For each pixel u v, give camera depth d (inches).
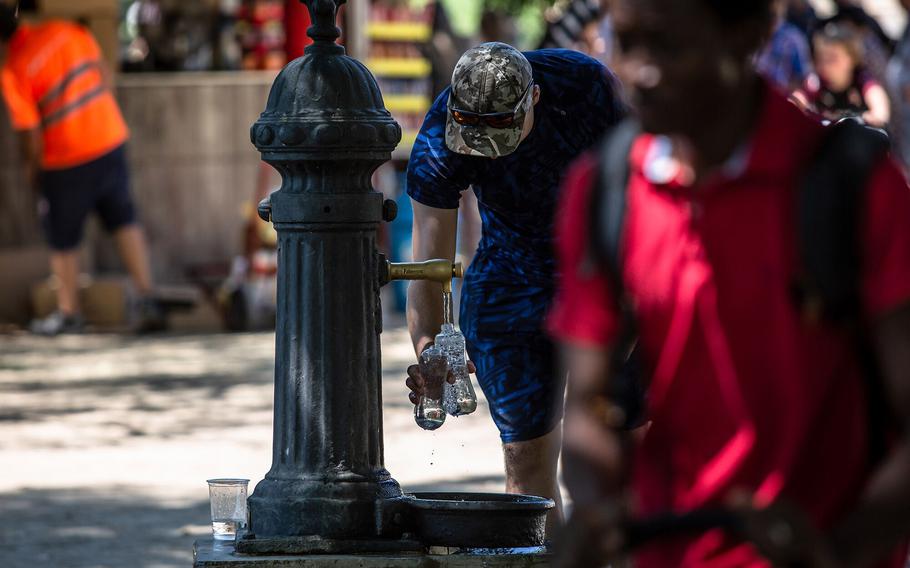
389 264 401.7
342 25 1338.6
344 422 394.9
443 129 408.2
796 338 206.8
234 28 1315.2
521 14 1528.1
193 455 709.9
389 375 949.8
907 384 202.4
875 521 202.5
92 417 811.4
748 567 215.6
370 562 382.3
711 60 203.2
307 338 394.6
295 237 394.9
